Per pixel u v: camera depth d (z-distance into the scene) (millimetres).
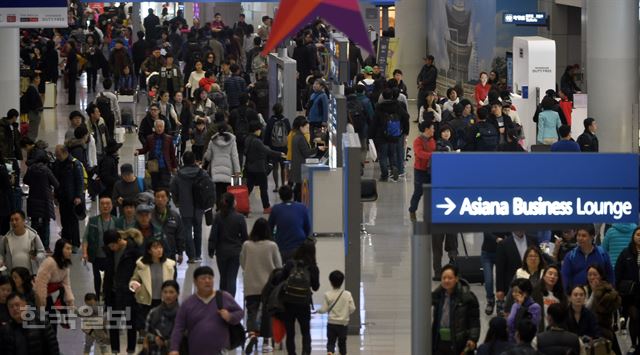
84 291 34531
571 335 23594
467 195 19078
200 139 48812
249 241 29297
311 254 27703
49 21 40469
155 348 25016
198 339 23922
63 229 38344
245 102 49438
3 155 44875
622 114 47219
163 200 32156
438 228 19562
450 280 24281
